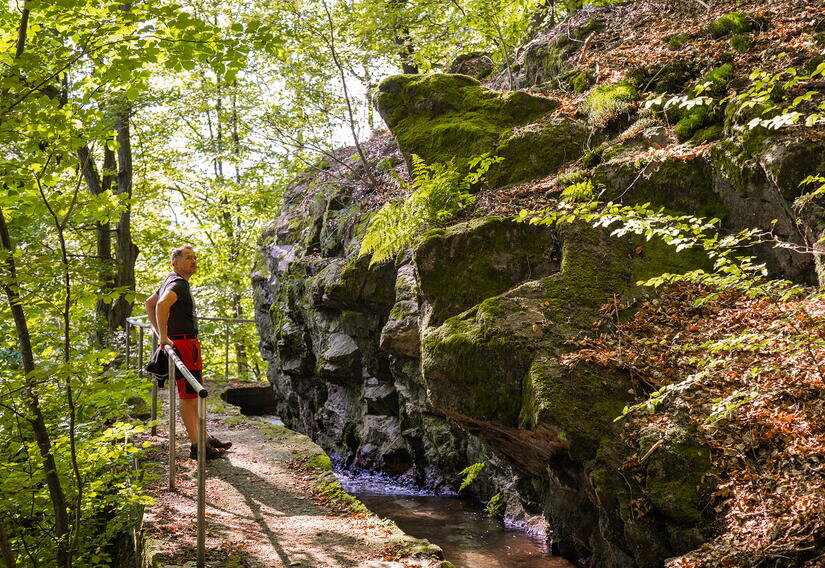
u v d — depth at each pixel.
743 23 7.61
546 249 6.45
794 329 4.07
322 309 9.88
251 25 4.54
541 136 7.70
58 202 5.25
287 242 12.30
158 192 17.28
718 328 5.27
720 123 6.60
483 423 5.70
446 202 7.42
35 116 4.61
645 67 7.78
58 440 5.10
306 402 11.00
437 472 8.42
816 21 6.92
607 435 4.91
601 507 4.77
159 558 4.46
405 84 8.98
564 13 11.49
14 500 5.47
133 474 5.83
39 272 4.75
